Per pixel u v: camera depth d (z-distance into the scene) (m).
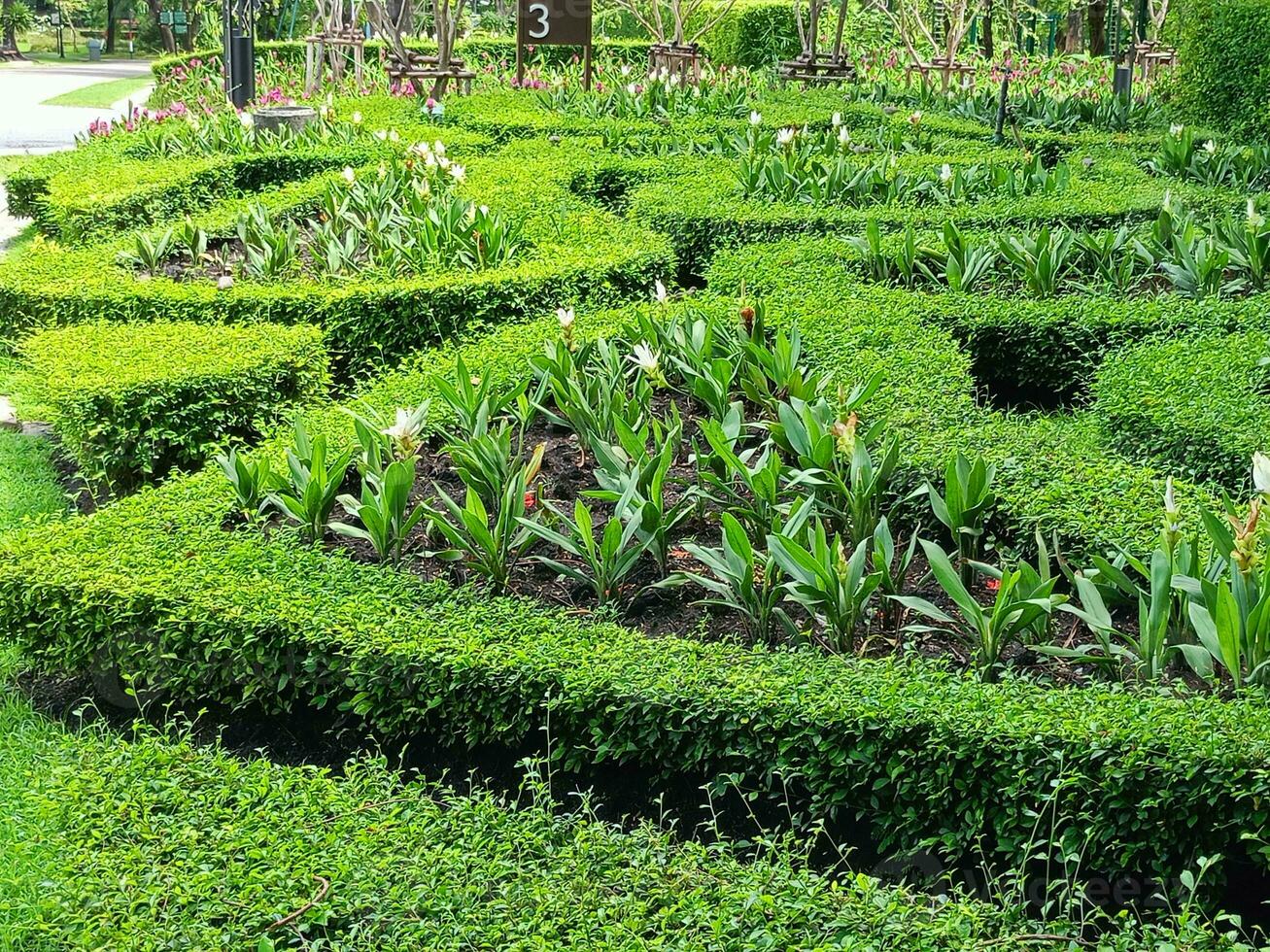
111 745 3.66
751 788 3.67
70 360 6.03
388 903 2.99
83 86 29.50
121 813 3.32
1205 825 3.22
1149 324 7.08
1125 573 4.32
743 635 4.19
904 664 3.74
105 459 5.75
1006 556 4.57
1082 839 3.28
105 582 4.20
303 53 21.19
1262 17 13.31
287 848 3.18
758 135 11.91
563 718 3.76
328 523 4.71
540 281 7.47
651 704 3.59
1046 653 3.82
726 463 4.71
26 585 4.25
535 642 3.87
